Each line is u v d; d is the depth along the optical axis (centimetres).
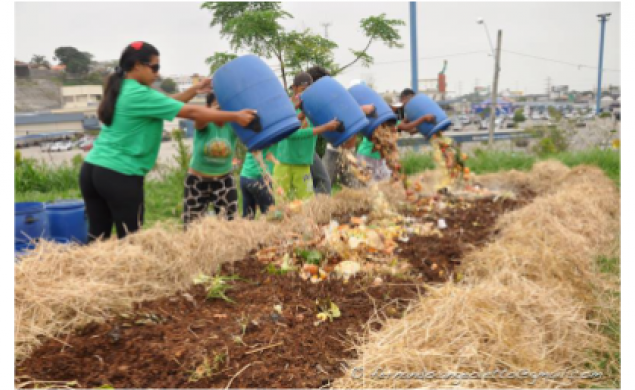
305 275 428
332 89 556
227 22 955
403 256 489
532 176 991
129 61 434
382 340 307
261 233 511
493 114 1841
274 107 458
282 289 403
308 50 980
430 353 293
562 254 486
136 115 434
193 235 464
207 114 438
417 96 775
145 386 275
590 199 716
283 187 589
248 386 276
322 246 473
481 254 476
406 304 384
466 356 295
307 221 528
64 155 1305
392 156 697
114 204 448
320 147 872
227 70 462
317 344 319
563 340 343
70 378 280
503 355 307
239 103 459
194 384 277
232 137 537
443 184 838
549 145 1614
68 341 319
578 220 617
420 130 783
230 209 559
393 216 618
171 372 288
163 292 400
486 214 690
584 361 332
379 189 696
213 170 536
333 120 552
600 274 482
